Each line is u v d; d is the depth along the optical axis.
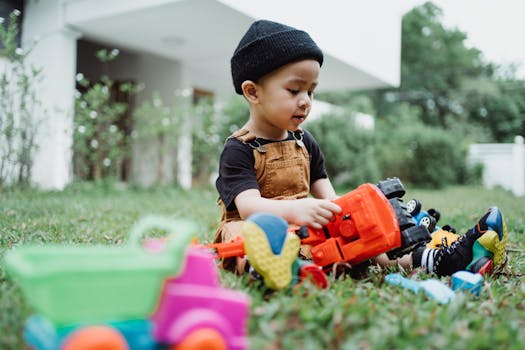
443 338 1.36
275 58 2.05
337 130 12.25
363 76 10.41
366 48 9.98
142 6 6.37
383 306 1.66
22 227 3.26
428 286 1.79
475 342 1.32
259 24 2.17
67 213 4.16
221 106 9.97
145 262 1.13
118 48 8.43
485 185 15.95
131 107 9.47
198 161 8.96
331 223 1.93
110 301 1.11
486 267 2.06
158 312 1.17
